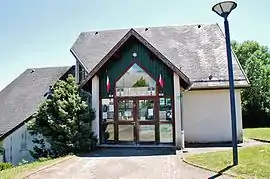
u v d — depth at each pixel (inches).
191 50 883.4
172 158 547.5
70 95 665.6
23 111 956.0
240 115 772.0
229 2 453.4
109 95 712.4
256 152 537.3
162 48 898.1
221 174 410.3
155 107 693.3
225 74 785.6
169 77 691.4
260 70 1600.6
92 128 695.1
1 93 1101.1
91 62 881.5
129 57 708.0
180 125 663.1
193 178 400.5
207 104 783.1
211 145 725.9
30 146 822.5
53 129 639.1
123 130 702.5
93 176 432.1
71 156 582.6
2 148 832.3
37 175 437.7
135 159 548.4
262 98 1574.8
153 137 690.2
